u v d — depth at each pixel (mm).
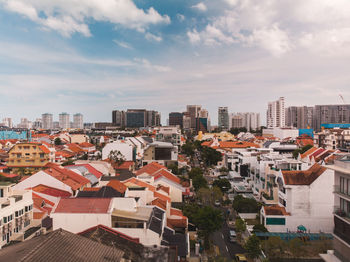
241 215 66562
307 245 49812
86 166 84000
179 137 174250
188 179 91125
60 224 36375
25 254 22906
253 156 107000
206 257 47969
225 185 86625
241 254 48469
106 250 27188
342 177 36312
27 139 195000
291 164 74062
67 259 23578
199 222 51781
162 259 30875
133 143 135000
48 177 61344
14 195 43344
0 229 36594
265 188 75875
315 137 164125
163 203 52406
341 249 36188
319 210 56406
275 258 46094
